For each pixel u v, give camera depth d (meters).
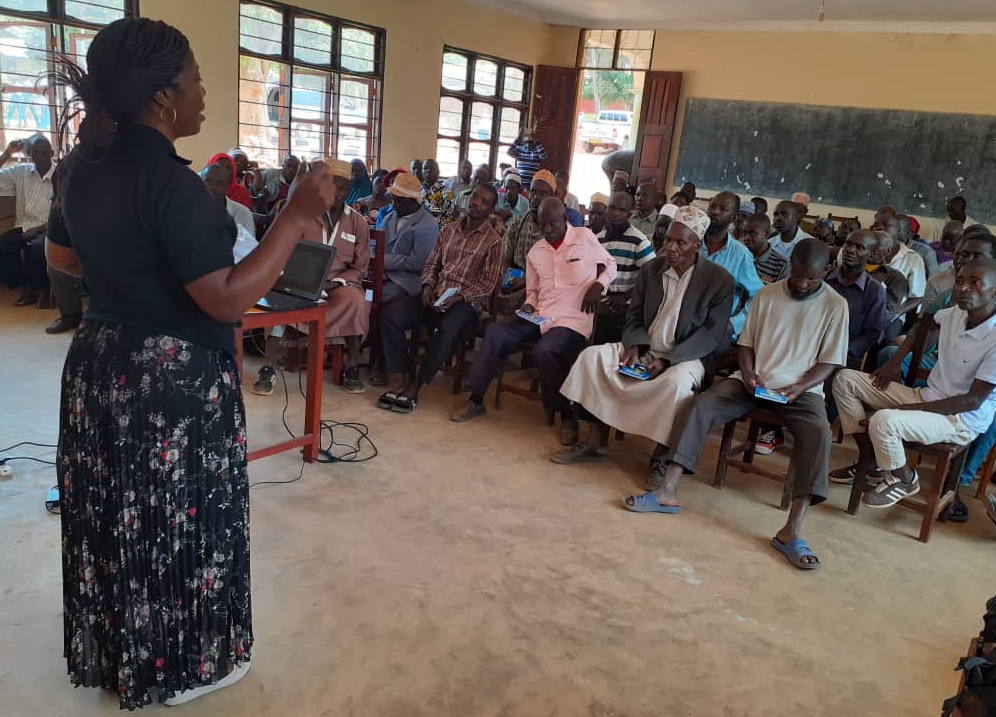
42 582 2.02
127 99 1.27
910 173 8.34
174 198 1.27
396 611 2.03
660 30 9.68
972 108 7.94
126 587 1.44
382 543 2.39
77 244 1.35
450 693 1.74
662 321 3.18
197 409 1.42
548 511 2.75
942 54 8.00
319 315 2.74
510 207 6.50
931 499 2.79
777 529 2.81
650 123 9.80
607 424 3.26
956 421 2.80
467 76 9.44
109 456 1.39
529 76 10.39
